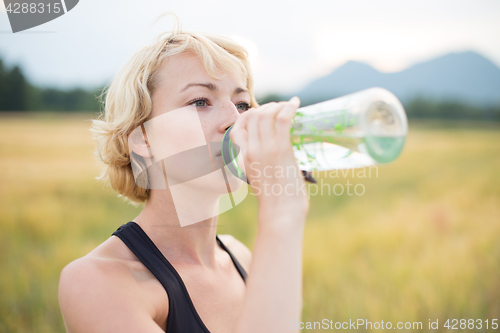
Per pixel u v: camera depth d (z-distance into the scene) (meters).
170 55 1.12
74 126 17.41
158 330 0.85
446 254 4.95
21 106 21.67
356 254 4.92
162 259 1.05
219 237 1.52
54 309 3.42
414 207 7.27
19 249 4.59
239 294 1.27
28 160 10.07
